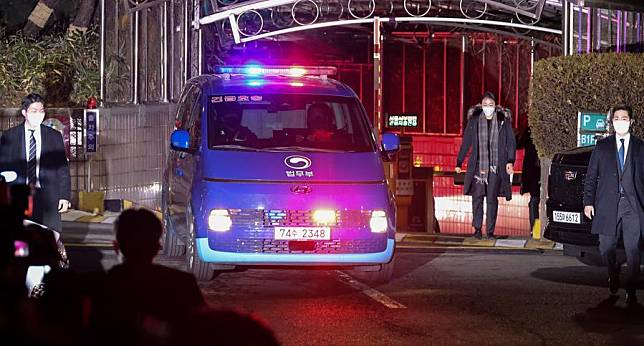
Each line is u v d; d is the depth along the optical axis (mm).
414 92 43344
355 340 12523
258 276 16953
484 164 21391
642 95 21359
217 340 5531
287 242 15352
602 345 12508
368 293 15609
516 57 42031
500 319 13875
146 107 26000
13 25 32844
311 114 16844
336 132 16719
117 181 24766
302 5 32375
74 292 6824
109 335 6453
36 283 10664
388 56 43000
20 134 14531
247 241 15328
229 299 14977
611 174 14898
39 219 14461
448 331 13102
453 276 17234
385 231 15711
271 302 14789
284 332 12883
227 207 15328
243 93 17094
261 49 38875
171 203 18188
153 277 6672
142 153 25844
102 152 24234
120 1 25953
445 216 32781
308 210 15367
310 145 16422
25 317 6281
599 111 21422
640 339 12859
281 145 16359
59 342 6211
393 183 26750
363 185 15805
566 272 17766
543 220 21891
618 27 24406
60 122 23688
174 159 18203
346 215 15500
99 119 24016
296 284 16297
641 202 14836
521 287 16281
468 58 42781
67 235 20703
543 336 12938
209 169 15820
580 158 17406
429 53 43094
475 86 42844
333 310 14289
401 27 38656
